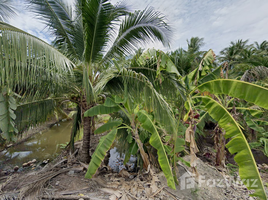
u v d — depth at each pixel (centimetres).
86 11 285
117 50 368
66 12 319
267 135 466
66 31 330
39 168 403
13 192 252
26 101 316
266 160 441
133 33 331
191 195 251
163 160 230
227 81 196
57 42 353
